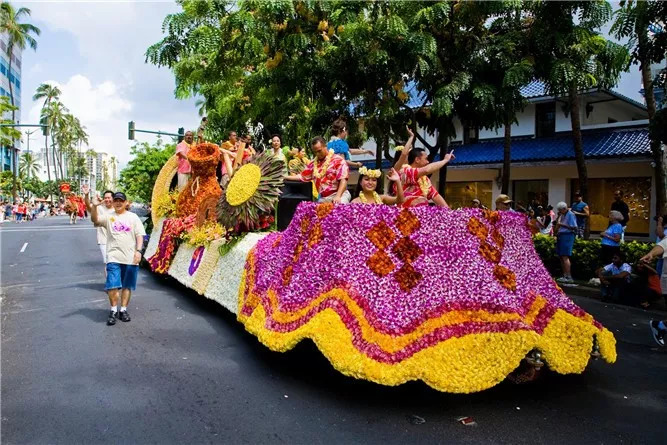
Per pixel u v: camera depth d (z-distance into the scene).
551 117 18.09
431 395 4.22
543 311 4.52
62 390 4.26
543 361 4.26
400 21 8.95
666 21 7.48
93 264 12.06
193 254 8.00
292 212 6.39
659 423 3.79
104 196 8.79
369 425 3.67
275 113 13.94
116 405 3.98
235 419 3.75
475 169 19.09
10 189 59.22
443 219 4.60
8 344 5.55
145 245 11.93
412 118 10.58
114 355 5.17
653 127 8.20
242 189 6.82
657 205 11.21
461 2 9.22
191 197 9.16
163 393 4.21
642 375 4.89
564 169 17.25
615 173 16.33
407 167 5.29
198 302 7.76
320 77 10.60
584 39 9.08
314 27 10.42
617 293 8.58
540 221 14.43
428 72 9.70
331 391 4.27
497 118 9.77
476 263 4.50
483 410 3.96
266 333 4.58
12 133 36.16
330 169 5.80
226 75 13.12
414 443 3.42
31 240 18.73
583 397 4.29
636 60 8.02
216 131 16.44
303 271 4.64
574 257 10.98
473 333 4.02
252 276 5.64
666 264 6.71
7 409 3.89
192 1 10.92
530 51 9.38
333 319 4.14
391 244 4.43
